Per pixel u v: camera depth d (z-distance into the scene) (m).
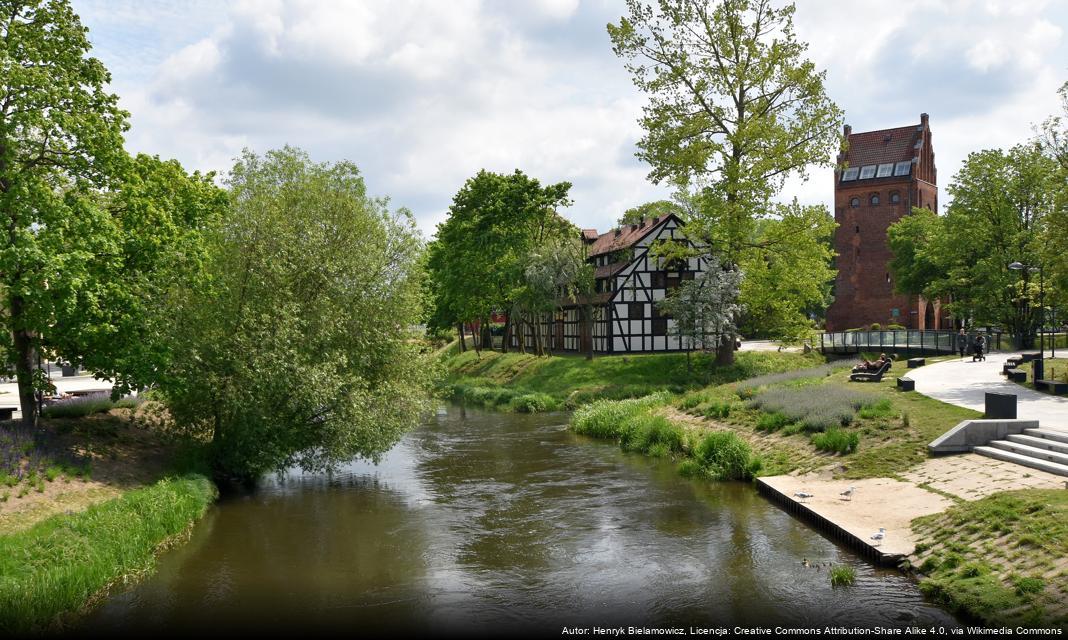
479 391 45.94
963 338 41.75
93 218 16.94
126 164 18.39
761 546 14.14
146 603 12.12
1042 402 21.83
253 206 20.50
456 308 59.31
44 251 15.77
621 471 22.31
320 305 20.50
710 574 12.78
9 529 13.49
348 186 24.12
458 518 17.28
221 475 20.94
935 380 28.77
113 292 17.80
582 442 28.39
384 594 12.47
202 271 19.47
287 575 13.46
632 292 52.19
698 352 48.66
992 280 44.12
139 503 15.56
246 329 19.50
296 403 19.53
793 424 23.16
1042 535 11.30
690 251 43.22
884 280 74.31
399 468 23.78
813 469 19.09
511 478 21.78
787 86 38.25
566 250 48.72
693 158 38.28
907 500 15.14
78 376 44.59
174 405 20.34
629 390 40.94
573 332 58.25
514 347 69.12
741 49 38.91
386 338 21.80
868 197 75.25
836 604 11.05
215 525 16.86
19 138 17.11
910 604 10.92
